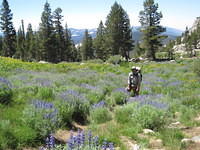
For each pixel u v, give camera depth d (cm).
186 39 13888
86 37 9719
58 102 868
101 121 905
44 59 7394
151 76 2295
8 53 7381
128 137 744
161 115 867
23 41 9288
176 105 1144
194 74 2380
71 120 849
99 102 1079
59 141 654
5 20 7206
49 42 7006
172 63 4041
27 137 599
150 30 6022
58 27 7519
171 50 10288
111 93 1336
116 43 6769
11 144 570
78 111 921
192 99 1227
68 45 8488
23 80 1318
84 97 1058
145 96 1183
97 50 8962
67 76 1852
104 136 680
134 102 1034
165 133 765
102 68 3020
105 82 1708
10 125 633
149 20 6197
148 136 755
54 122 686
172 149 643
